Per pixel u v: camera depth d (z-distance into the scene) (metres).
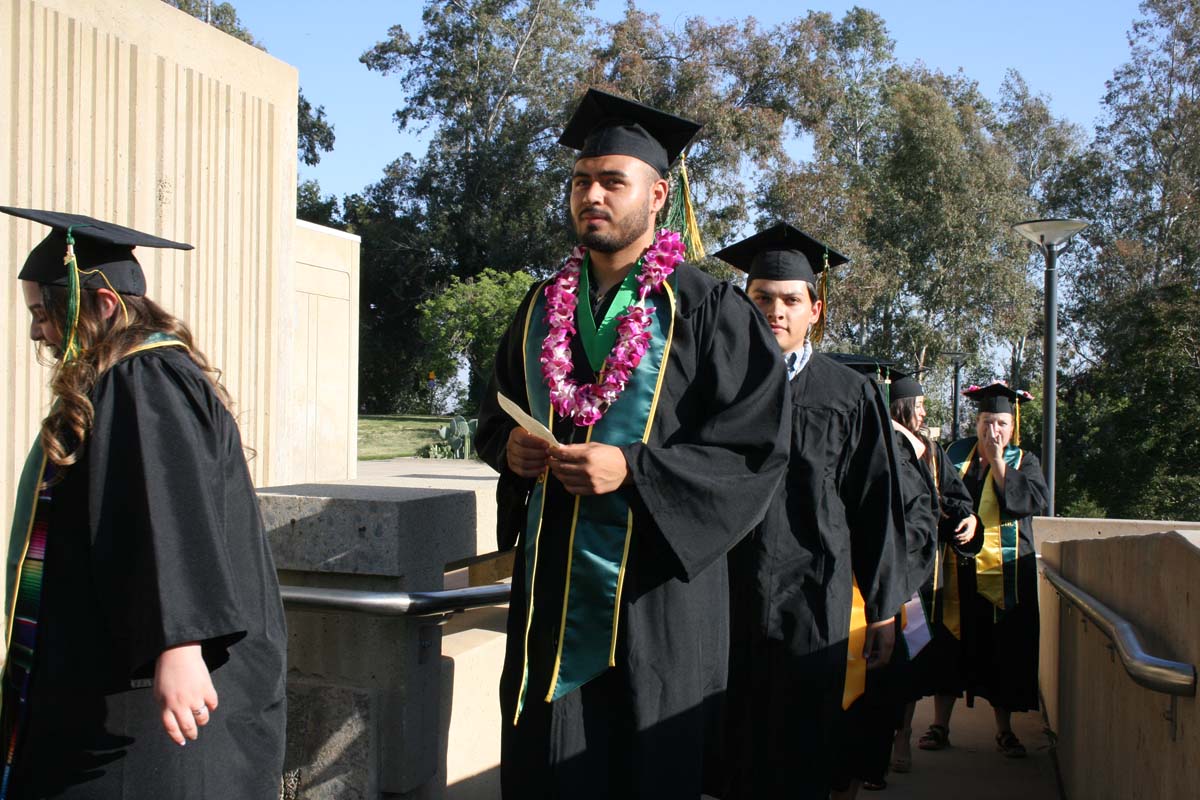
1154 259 38.91
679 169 3.03
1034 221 11.27
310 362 10.10
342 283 10.66
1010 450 6.20
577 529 2.64
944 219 38.44
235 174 7.00
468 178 42.28
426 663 3.31
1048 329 11.41
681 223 3.05
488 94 43.78
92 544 2.15
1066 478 28.89
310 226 10.11
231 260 6.98
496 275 29.94
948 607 5.83
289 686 3.26
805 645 3.65
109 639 2.19
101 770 2.17
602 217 2.72
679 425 2.68
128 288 2.39
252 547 2.40
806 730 3.63
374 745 3.20
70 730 2.16
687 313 2.73
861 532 3.84
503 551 2.98
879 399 3.90
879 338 40.03
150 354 2.28
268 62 7.33
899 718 4.55
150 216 6.20
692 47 33.81
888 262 38.03
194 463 2.20
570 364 2.74
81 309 2.32
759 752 3.65
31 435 5.31
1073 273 42.81
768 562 3.71
